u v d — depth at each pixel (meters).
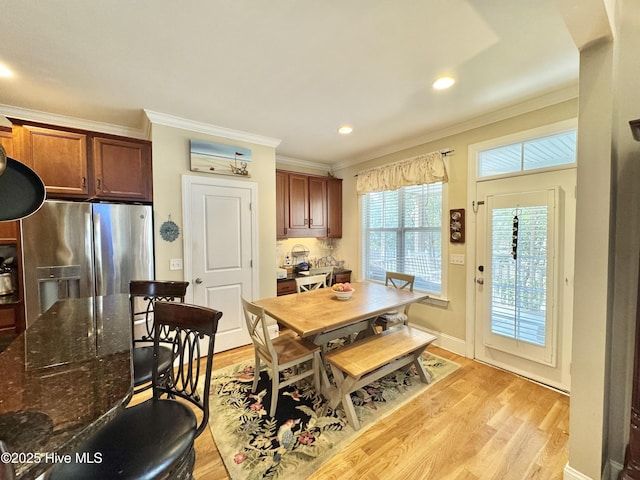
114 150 2.58
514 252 2.57
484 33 1.58
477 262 2.87
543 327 2.40
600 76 1.34
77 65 1.85
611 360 1.48
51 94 2.25
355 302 2.56
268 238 3.51
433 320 3.31
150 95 2.29
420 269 3.53
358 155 4.23
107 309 1.76
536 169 2.42
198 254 2.97
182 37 1.58
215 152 3.03
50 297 2.24
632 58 1.43
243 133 3.20
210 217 3.05
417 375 2.58
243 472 1.53
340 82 2.10
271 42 1.64
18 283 2.40
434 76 2.03
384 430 1.86
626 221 1.45
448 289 3.14
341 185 4.72
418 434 1.82
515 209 2.56
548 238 2.35
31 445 0.63
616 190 1.44
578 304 1.42
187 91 2.22
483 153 2.84
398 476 1.51
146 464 0.87
